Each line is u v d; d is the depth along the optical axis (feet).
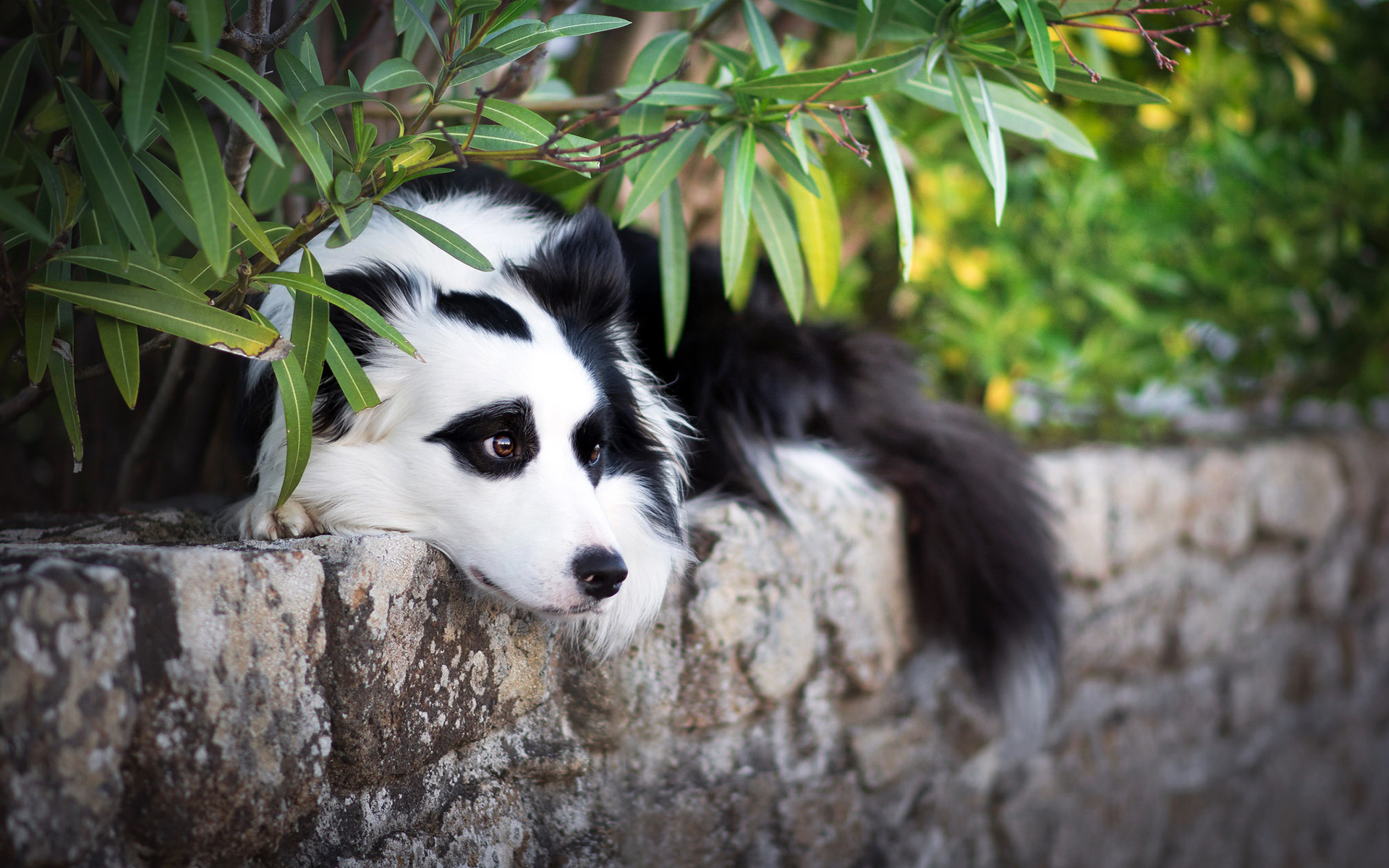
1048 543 9.60
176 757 4.42
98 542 6.04
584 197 8.86
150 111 4.42
